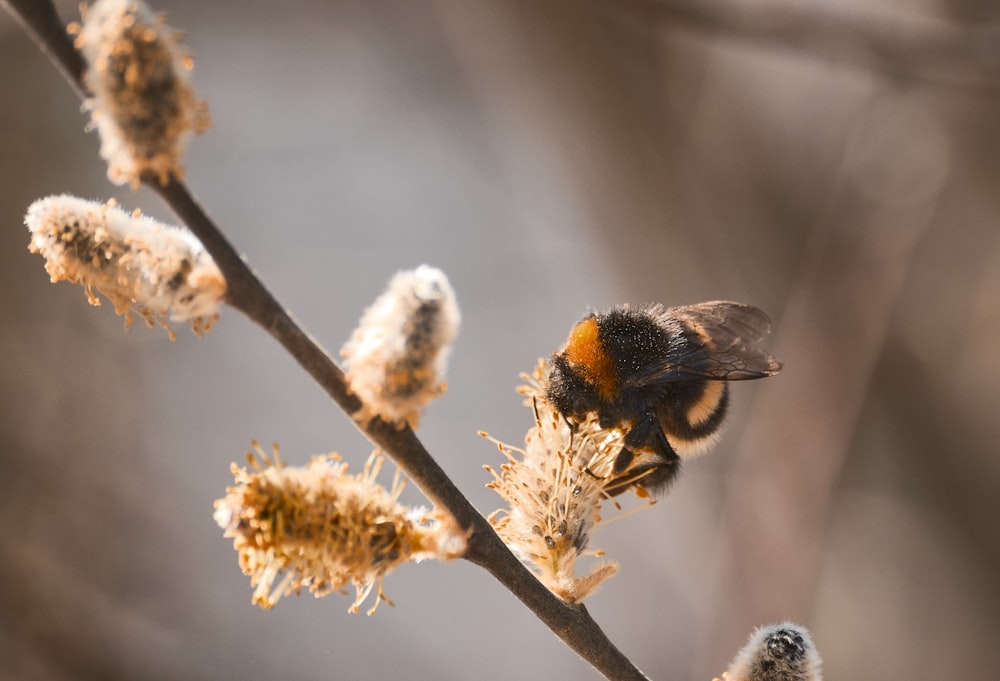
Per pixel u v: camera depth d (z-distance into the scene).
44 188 1.18
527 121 1.13
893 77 0.86
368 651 1.14
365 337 0.44
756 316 0.52
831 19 0.85
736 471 0.98
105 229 0.44
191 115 0.43
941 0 1.01
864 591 1.12
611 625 1.18
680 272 1.12
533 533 0.47
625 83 1.07
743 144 1.08
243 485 0.44
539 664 1.20
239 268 0.44
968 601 1.10
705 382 0.52
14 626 0.98
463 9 1.09
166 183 0.43
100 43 0.43
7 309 1.13
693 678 0.92
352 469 1.21
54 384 1.12
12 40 1.19
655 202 1.10
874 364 0.93
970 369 1.07
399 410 0.44
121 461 1.14
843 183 0.94
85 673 0.99
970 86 0.86
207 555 1.13
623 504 1.20
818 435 0.90
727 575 0.89
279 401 1.26
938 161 0.94
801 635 0.46
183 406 1.21
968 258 1.06
